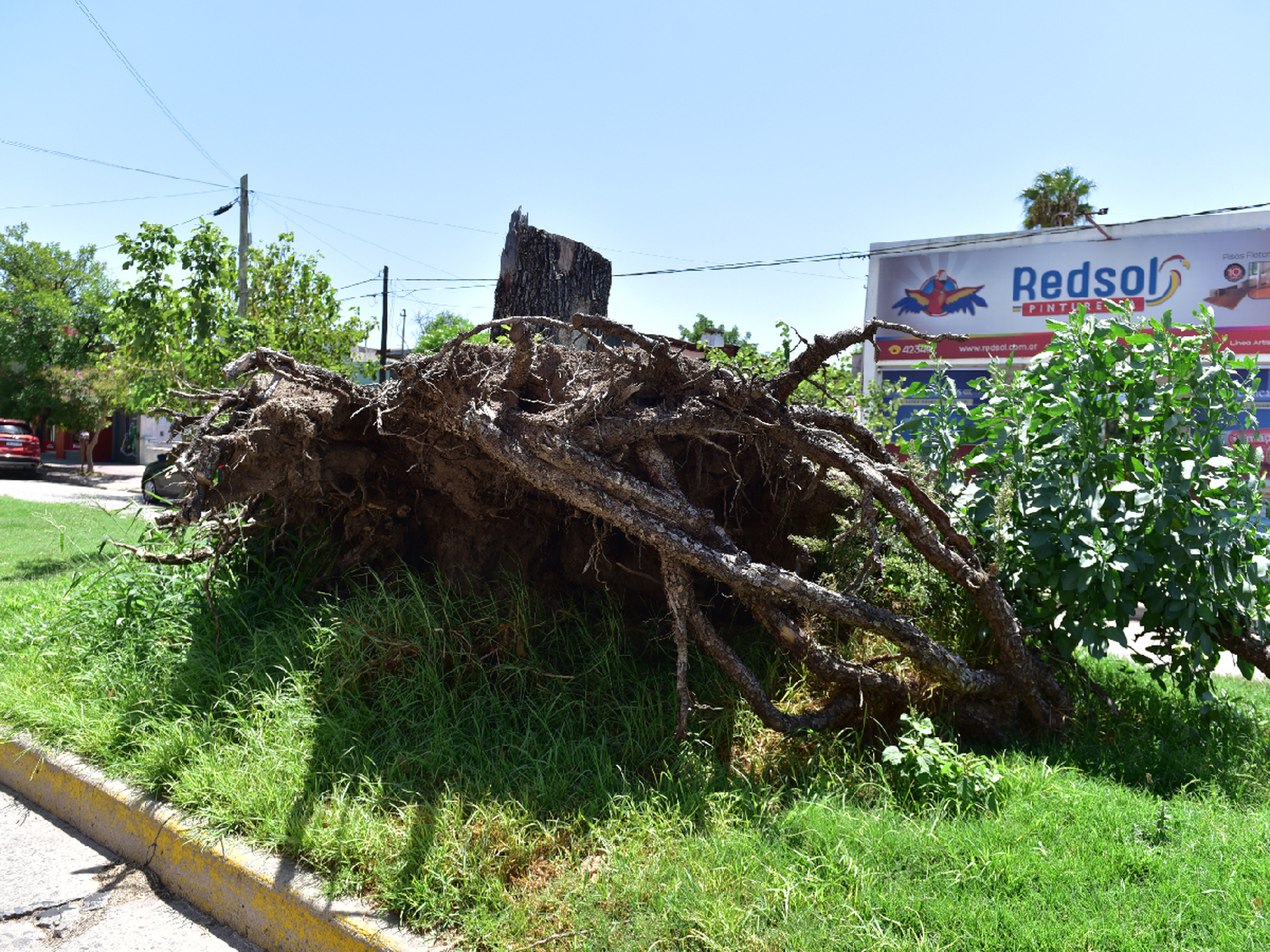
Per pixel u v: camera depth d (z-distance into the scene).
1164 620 4.31
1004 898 2.62
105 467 31.81
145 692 3.98
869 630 3.70
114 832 3.38
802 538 4.43
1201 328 4.59
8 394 26.53
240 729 3.62
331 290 12.12
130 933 2.85
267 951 2.77
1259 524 4.34
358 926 2.57
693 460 4.41
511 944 2.45
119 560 4.80
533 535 4.62
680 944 2.41
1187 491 4.11
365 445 4.52
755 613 3.73
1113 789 3.46
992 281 14.21
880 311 14.91
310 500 4.58
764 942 2.37
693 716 3.81
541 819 3.10
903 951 2.34
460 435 3.94
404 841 2.88
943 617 4.43
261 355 4.33
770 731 3.76
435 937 2.52
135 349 9.28
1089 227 13.56
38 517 10.75
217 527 4.21
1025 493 4.43
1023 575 4.41
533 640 4.22
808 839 2.90
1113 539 4.15
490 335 5.19
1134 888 2.66
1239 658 4.64
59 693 4.22
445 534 4.59
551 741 3.57
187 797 3.26
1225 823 3.20
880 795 3.29
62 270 33.88
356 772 3.35
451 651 3.89
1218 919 2.50
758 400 3.99
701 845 2.87
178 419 4.46
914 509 4.06
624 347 4.15
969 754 3.51
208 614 4.46
